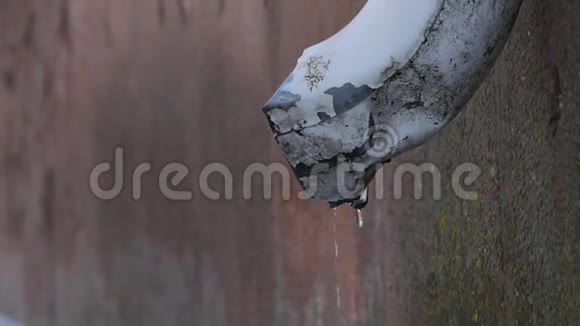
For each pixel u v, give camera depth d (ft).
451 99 12.51
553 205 14.64
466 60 12.30
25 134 47.44
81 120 41.93
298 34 26.66
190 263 32.68
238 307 29.81
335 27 24.76
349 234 24.02
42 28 45.14
